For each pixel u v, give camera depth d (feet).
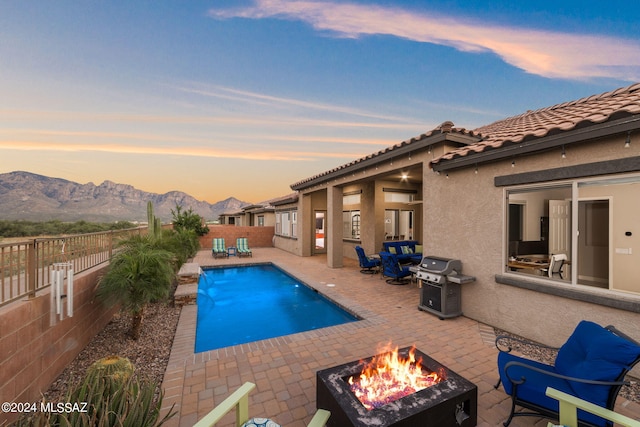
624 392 11.11
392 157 26.40
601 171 12.73
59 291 11.74
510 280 16.66
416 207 48.42
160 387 11.48
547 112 27.30
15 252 10.70
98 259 18.53
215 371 12.76
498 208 17.54
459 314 19.79
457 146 21.81
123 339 16.46
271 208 74.54
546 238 22.45
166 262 17.71
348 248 50.88
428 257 21.36
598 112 14.61
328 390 8.61
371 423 7.12
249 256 53.01
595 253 14.02
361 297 25.30
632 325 12.10
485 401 10.50
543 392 8.53
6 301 9.85
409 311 21.29
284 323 23.35
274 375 12.45
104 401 7.66
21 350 10.03
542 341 15.26
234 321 23.81
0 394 9.03
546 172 14.82
